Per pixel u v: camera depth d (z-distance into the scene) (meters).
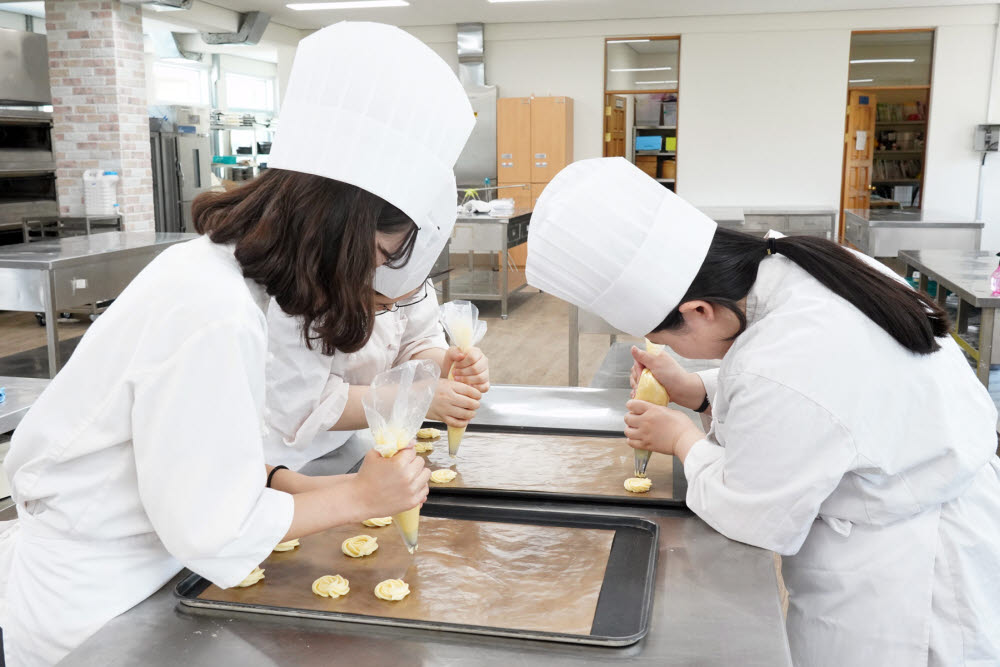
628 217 1.25
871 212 7.48
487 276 9.11
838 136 10.30
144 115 7.67
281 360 1.48
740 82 10.38
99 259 4.71
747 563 1.14
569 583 1.09
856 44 10.34
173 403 0.93
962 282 3.91
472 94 10.70
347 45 1.00
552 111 10.48
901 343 1.17
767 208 10.13
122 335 0.97
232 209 1.03
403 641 0.95
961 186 10.12
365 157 0.97
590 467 1.51
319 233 0.97
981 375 3.64
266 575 1.12
